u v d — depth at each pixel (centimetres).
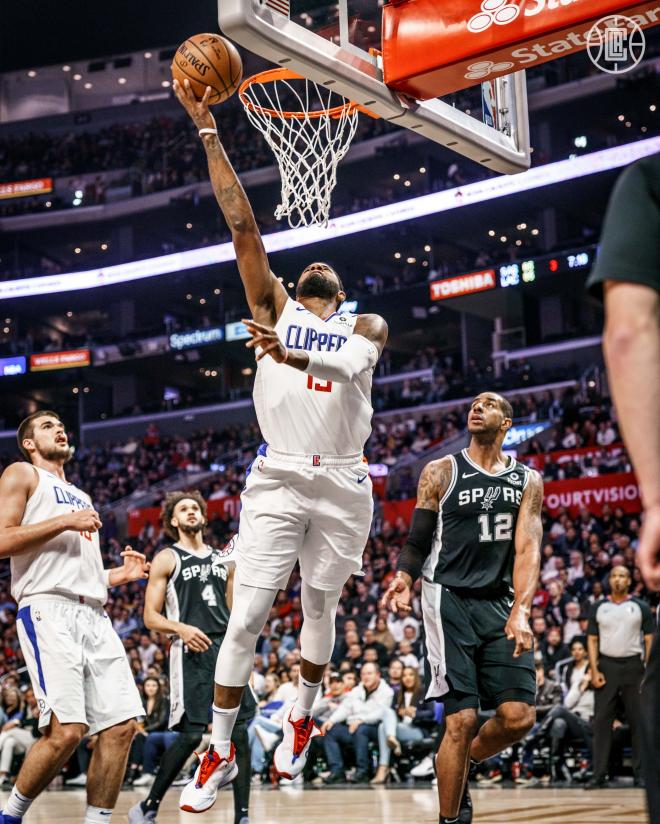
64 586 415
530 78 2672
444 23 452
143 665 1437
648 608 840
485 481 437
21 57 3334
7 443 3481
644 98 2573
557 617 1198
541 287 2655
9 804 398
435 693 418
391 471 2362
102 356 3322
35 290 3259
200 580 548
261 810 697
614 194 168
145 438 3172
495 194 2502
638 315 155
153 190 3253
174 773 523
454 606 425
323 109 499
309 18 431
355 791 907
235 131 3178
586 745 933
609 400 2242
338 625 1384
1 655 1600
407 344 3478
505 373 2656
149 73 3728
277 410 354
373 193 3153
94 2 3136
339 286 382
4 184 3381
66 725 396
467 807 425
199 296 3388
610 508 1747
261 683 1158
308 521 360
